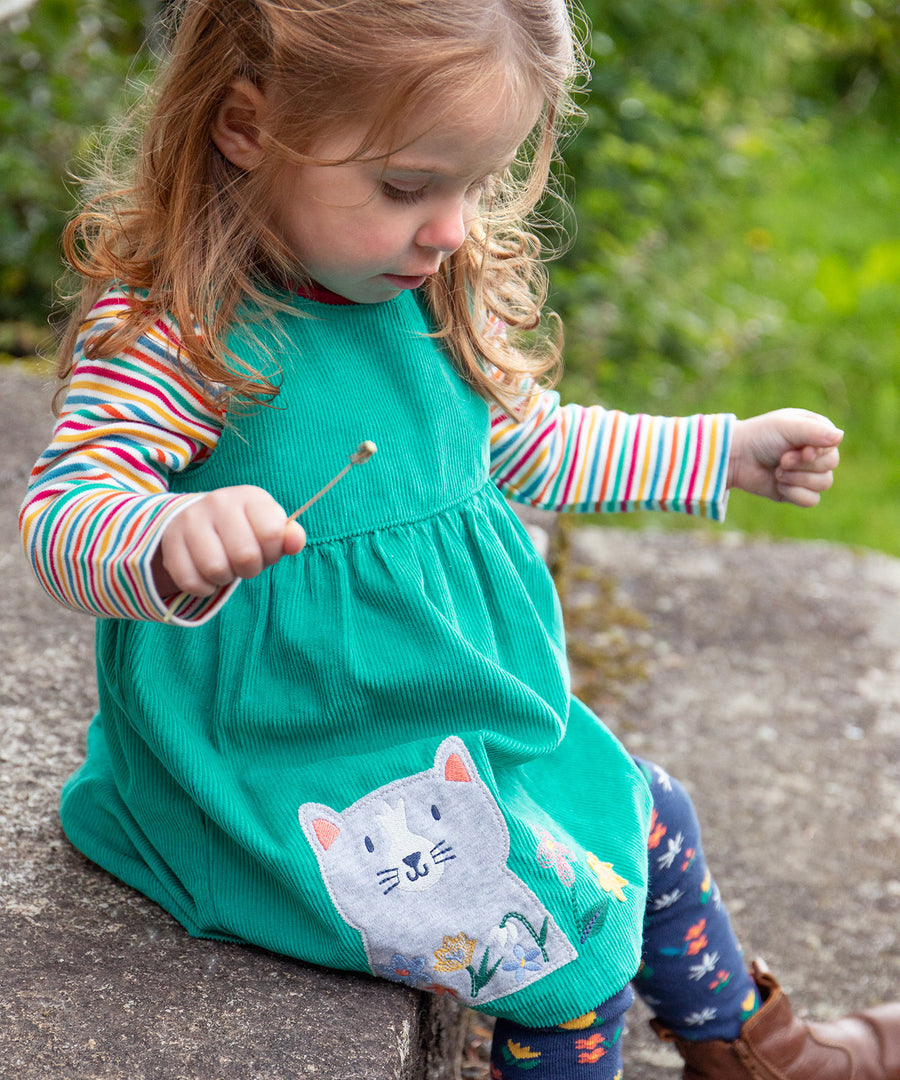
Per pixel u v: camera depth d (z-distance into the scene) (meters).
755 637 2.84
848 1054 1.56
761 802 2.29
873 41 7.63
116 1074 1.10
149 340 1.17
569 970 1.22
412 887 1.21
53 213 3.55
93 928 1.29
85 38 3.72
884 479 3.94
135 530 1.03
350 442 1.25
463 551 1.31
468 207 1.21
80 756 1.61
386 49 1.08
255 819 1.23
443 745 1.24
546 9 1.17
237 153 1.18
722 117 5.51
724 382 4.38
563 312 4.17
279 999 1.21
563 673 1.36
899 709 2.60
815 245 5.69
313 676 1.24
